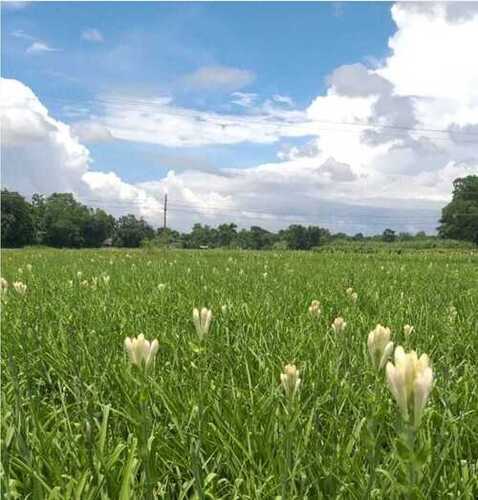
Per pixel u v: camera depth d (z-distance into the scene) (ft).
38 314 6.43
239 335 5.33
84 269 16.26
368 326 5.82
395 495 2.39
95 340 5.06
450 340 5.14
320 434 3.04
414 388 1.73
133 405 3.31
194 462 2.45
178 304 7.30
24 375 4.29
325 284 10.70
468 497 2.51
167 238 115.44
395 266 20.67
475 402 3.58
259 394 3.68
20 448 2.66
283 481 2.36
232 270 15.97
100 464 2.71
